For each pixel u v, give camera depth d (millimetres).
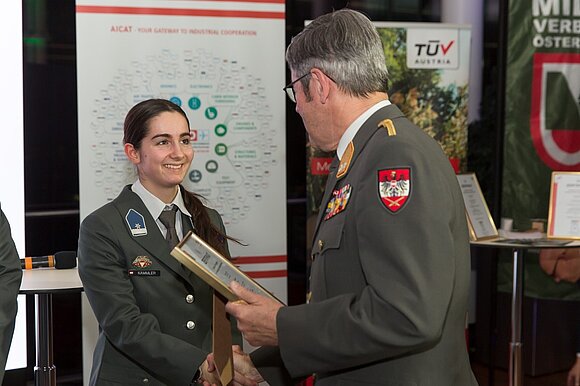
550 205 3730
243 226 4055
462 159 4273
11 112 3840
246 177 4047
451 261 1449
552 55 4387
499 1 4637
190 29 3916
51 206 4051
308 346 1507
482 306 4816
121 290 2326
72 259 3172
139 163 2441
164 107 2439
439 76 4207
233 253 4043
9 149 3846
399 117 1630
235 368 2090
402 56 4152
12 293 2127
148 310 2365
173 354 2234
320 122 1678
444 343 1569
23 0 3920
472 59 4688
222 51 3969
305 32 1680
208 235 2482
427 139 1603
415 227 1444
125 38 3830
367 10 4469
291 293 4477
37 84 3982
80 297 4129
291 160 4406
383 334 1417
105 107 3814
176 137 2412
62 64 4027
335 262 1582
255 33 4008
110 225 2369
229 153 4012
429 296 1406
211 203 4004
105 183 3828
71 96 4059
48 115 4016
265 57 4027
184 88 3930
